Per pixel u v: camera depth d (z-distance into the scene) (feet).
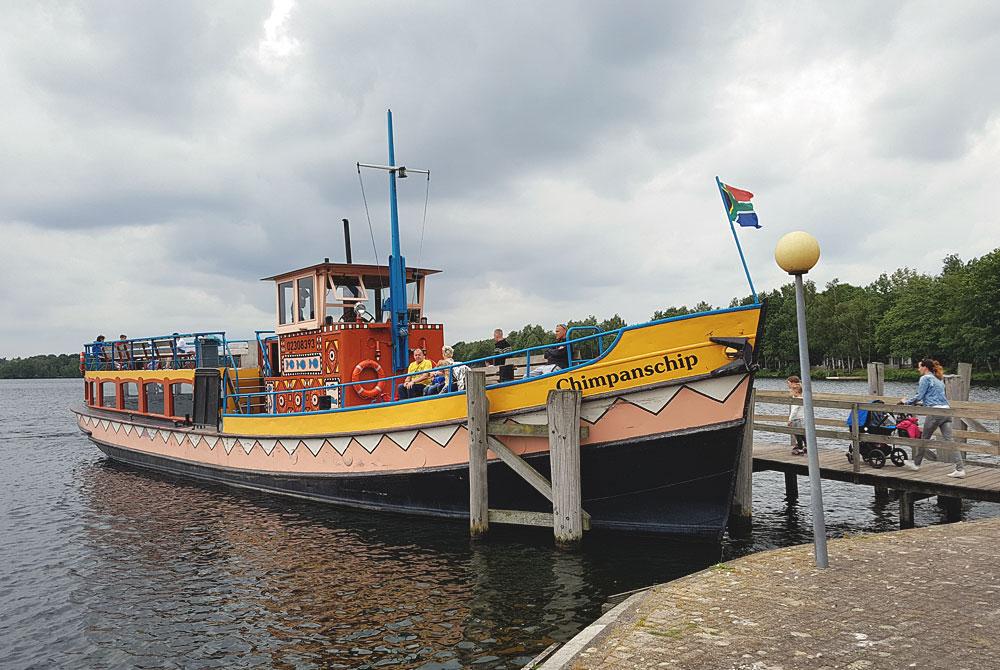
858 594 21.50
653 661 16.85
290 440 53.88
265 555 40.60
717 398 35.91
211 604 32.94
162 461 71.92
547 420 39.11
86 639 29.58
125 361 83.10
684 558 36.29
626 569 34.81
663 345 36.94
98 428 85.81
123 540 45.88
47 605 33.91
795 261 24.53
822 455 51.80
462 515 44.32
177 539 45.32
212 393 65.46
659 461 37.60
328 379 54.90
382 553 39.50
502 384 40.57
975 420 50.90
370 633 28.27
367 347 54.29
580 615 29.07
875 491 54.54
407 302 59.57
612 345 38.14
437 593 32.45
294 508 52.54
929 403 44.19
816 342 334.24
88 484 69.10
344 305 56.85
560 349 44.70
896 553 26.18
